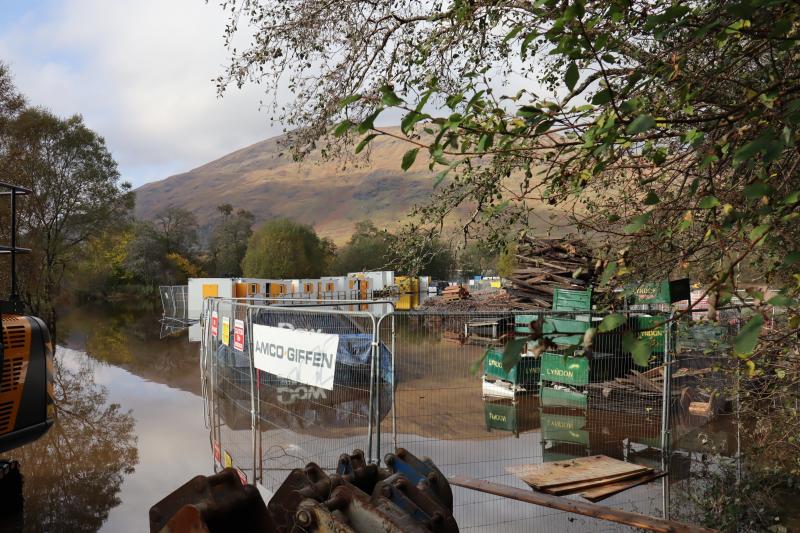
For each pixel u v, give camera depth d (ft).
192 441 28.66
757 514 18.03
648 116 5.45
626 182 11.70
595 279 11.50
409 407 34.58
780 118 6.39
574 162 8.89
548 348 5.60
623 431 28.78
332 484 10.30
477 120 8.07
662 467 23.18
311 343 23.41
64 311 163.22
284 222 280.92
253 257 274.57
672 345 22.61
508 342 5.58
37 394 21.33
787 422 18.28
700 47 8.43
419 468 11.89
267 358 26.27
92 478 23.58
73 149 130.93
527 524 17.49
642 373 32.78
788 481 20.10
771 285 8.23
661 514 18.42
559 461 23.52
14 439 20.21
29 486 22.71
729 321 23.50
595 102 6.79
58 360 59.82
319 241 298.56
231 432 29.94
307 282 149.38
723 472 22.07
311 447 26.40
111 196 141.38
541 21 9.40
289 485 10.46
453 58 14.14
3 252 21.89
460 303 83.92
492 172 11.04
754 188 5.91
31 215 118.52
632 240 9.61
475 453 25.29
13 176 111.45
